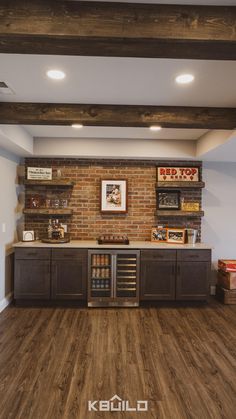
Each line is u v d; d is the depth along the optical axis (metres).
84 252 3.88
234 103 2.72
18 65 2.00
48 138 4.15
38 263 3.87
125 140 4.18
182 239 4.25
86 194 4.47
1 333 3.07
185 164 4.50
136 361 2.55
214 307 3.97
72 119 2.80
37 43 1.50
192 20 1.47
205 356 2.66
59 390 2.13
